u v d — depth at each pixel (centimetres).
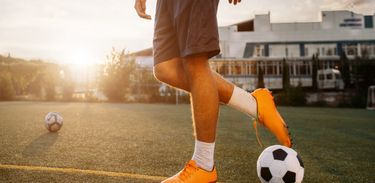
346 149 314
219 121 632
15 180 169
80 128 442
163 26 163
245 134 421
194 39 139
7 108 955
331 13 3130
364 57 2352
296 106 1739
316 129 513
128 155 248
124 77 1681
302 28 3152
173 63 164
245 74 2850
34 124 489
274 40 3078
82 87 1836
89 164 212
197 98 147
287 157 158
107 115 710
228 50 3056
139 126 481
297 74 2844
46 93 1694
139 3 178
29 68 2020
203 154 148
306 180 189
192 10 139
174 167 209
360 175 204
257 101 176
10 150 263
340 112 1095
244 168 215
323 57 2931
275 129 177
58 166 204
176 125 503
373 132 478
